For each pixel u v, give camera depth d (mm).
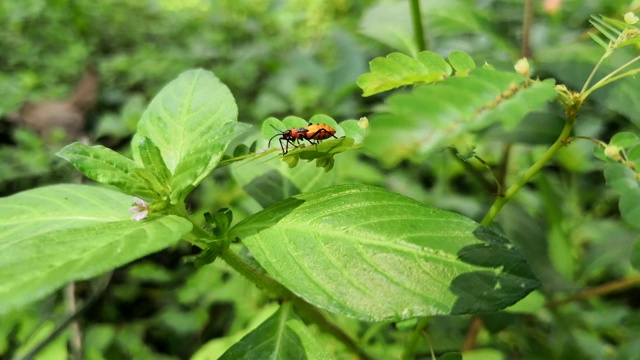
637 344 298
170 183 167
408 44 286
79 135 551
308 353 165
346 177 364
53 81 665
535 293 230
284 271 155
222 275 379
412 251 151
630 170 153
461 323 254
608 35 150
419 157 100
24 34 757
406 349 197
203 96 188
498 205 177
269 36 871
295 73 591
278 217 165
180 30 865
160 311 422
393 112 103
